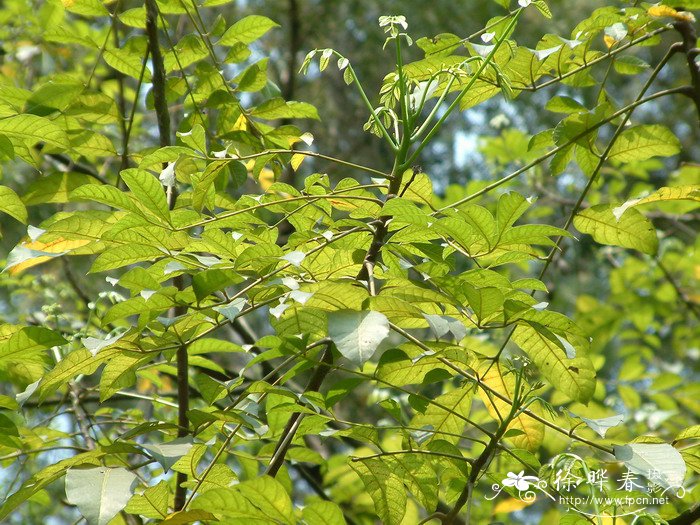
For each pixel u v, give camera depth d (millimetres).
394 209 1939
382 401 2082
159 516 1992
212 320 2027
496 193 4613
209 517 1905
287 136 2457
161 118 2473
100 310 2789
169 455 1883
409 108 2166
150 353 2021
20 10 3924
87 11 2488
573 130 2332
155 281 1955
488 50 2154
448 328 1854
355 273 2062
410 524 3088
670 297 4816
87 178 2396
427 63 2287
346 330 1803
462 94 2117
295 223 2146
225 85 2484
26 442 2508
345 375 4668
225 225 2094
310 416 2064
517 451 2061
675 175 4664
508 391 2166
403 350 1966
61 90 2436
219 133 2443
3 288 4152
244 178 2332
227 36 2504
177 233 2002
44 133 2176
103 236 1985
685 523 2111
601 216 2277
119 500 1836
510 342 3051
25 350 2025
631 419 4145
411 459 2113
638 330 5242
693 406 4051
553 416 2031
